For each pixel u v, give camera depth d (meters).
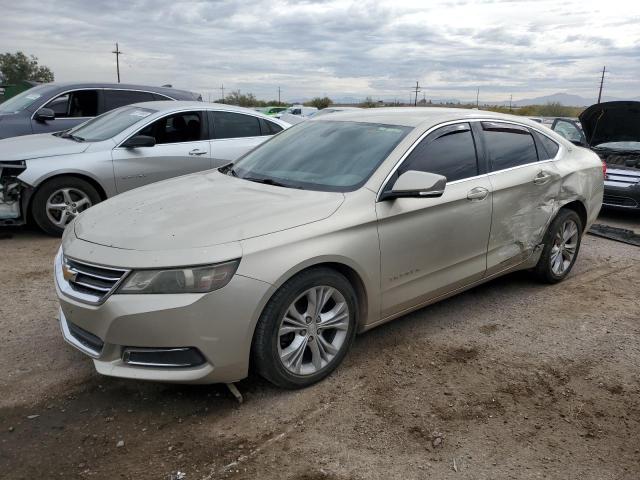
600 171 5.66
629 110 8.45
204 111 7.51
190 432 2.96
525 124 4.98
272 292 3.04
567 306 4.82
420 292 3.94
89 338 3.08
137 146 6.86
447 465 2.74
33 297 4.74
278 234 3.12
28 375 3.49
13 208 6.47
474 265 4.31
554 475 2.69
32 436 2.90
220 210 3.32
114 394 3.31
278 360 3.18
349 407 3.21
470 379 3.56
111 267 2.91
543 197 4.84
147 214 3.35
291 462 2.74
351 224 3.39
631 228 8.15
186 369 2.95
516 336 4.21
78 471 2.65
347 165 3.87
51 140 7.03
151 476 2.62
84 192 6.64
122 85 9.05
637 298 5.06
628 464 2.79
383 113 4.52
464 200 4.08
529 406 3.28
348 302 3.47
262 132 7.96
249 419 3.08
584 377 3.63
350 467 2.71
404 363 3.74
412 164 3.86
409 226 3.72
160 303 2.84
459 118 4.34
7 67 67.56
